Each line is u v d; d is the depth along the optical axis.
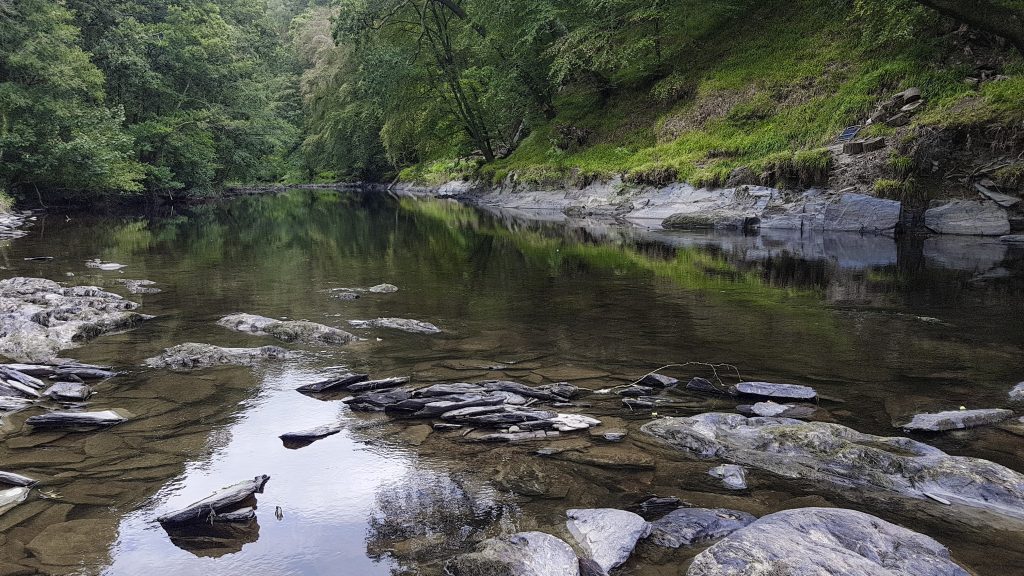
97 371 5.78
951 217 14.00
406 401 4.85
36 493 3.61
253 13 49.62
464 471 3.85
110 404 5.06
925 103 15.76
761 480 3.66
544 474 3.78
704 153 20.56
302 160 60.44
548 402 4.98
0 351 6.50
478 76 30.98
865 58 19.06
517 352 6.47
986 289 8.97
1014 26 12.91
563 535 3.09
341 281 11.02
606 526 3.09
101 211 28.39
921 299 8.48
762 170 17.83
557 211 25.48
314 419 4.72
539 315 8.17
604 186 23.91
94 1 29.16
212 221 24.17
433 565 2.90
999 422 4.34
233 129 36.84
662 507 3.37
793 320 7.55
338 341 6.93
